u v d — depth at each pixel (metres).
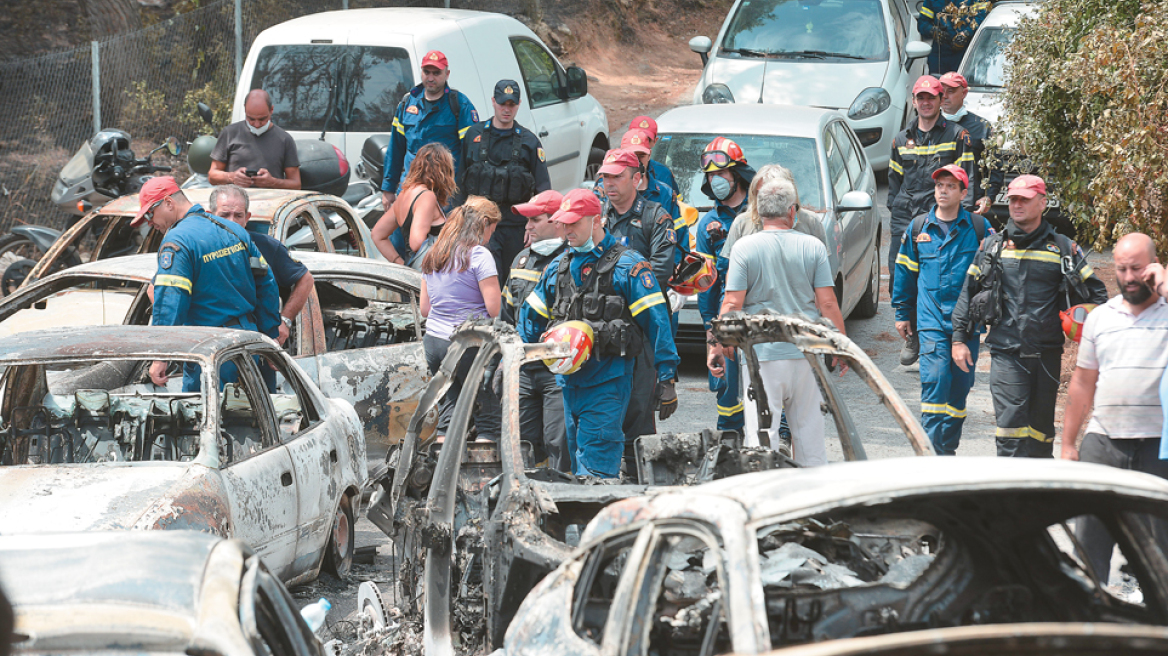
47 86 34.19
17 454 13.76
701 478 11.01
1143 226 17.20
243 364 13.27
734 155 16.44
